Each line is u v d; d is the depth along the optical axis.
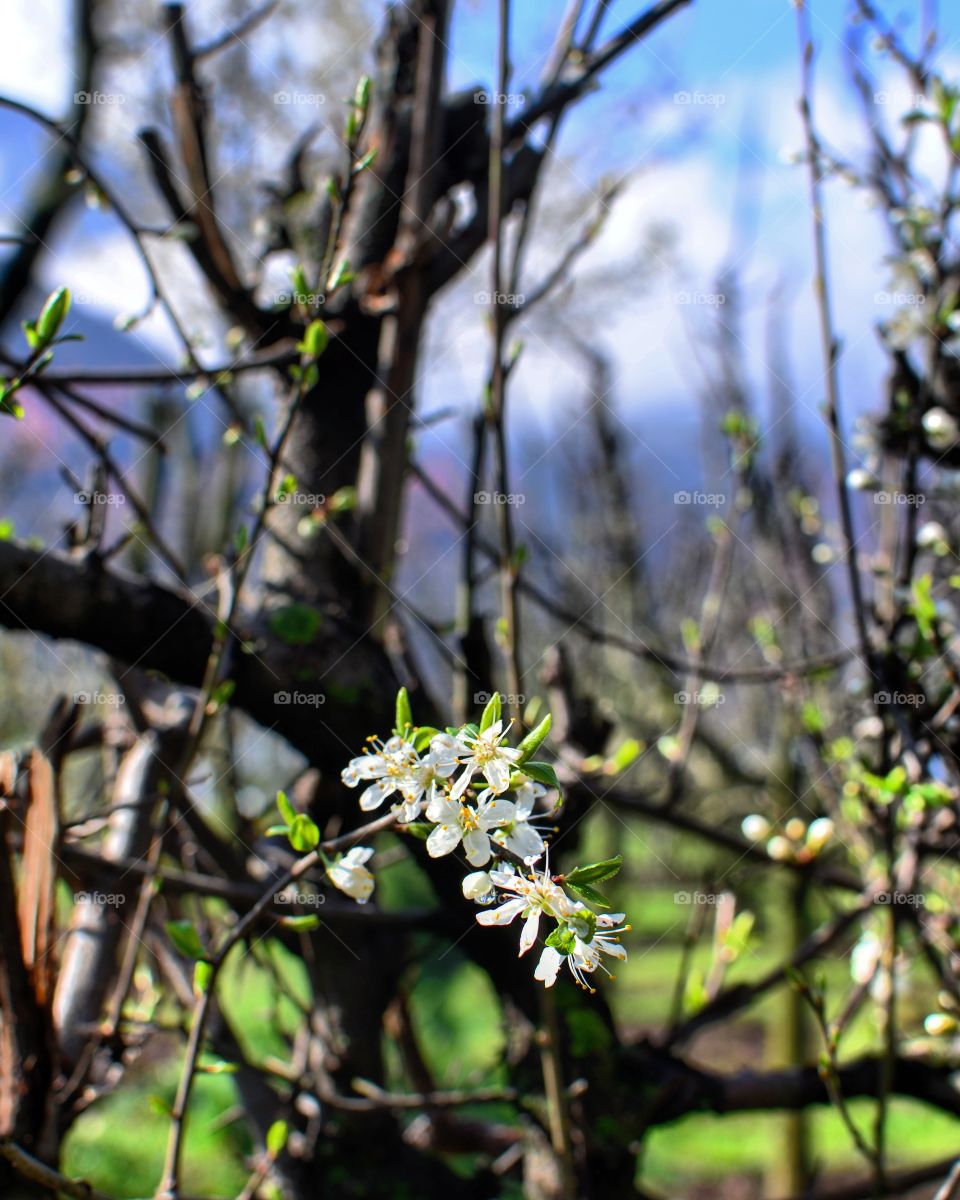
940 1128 2.34
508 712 0.77
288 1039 0.91
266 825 0.95
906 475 0.80
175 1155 0.60
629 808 0.98
